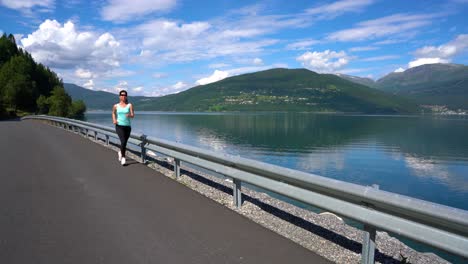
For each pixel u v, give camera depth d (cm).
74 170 856
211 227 456
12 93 10594
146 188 670
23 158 1058
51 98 11212
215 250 383
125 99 927
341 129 12169
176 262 351
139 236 420
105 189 658
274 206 584
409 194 3516
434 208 277
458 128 13888
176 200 585
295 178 438
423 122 18788
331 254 383
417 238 292
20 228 443
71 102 12100
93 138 1780
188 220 482
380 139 8788
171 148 816
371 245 349
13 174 800
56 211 516
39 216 492
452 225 268
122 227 451
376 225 329
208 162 652
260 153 5509
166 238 415
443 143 8212
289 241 414
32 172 826
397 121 19425
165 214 508
